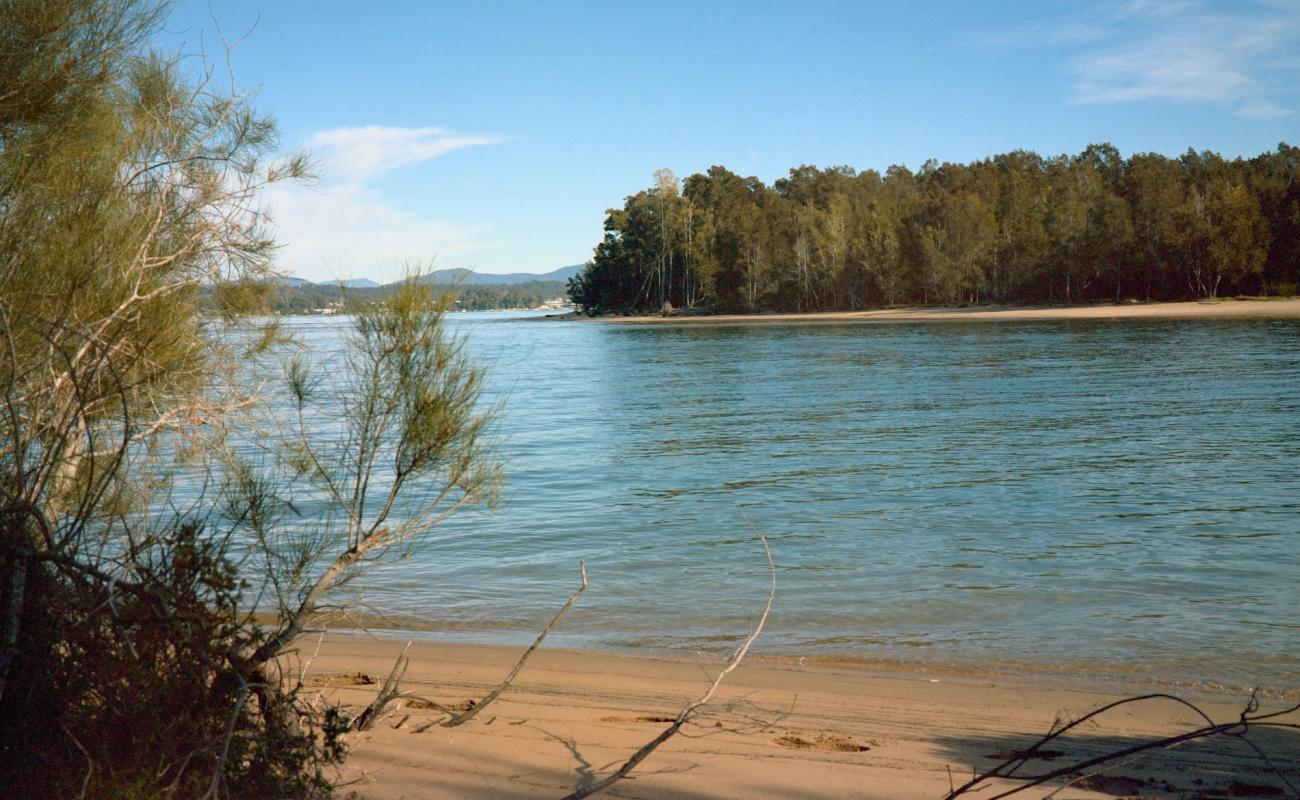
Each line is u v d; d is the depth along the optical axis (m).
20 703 3.02
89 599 3.13
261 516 3.84
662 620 7.27
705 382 34.00
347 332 3.80
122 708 3.02
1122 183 115.12
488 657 6.25
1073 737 4.70
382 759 4.02
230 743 3.12
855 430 19.86
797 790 3.80
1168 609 7.31
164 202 4.50
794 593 7.98
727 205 132.25
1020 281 99.06
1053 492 12.47
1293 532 9.79
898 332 68.69
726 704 5.20
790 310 118.44
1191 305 86.25
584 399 28.45
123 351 4.00
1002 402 24.36
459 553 9.57
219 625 3.23
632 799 3.64
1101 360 37.38
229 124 4.89
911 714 5.07
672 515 11.54
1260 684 5.71
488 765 3.99
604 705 5.14
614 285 135.75
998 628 6.93
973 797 3.76
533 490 13.45
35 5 4.00
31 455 3.51
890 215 109.75
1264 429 17.95
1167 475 13.49
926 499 12.25
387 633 6.94
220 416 4.54
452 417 3.84
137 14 4.24
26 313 3.62
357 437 3.87
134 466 4.30
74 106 4.14
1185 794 3.83
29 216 3.95
